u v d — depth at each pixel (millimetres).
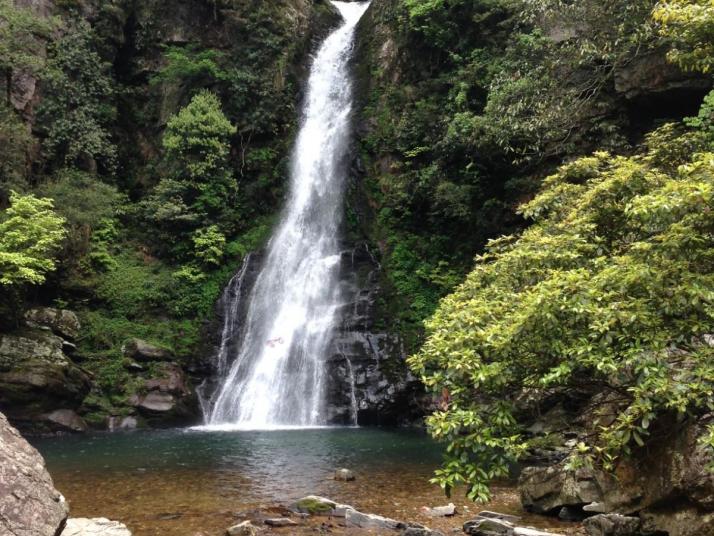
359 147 27281
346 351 20734
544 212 10516
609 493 7629
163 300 23312
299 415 20109
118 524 7188
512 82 19453
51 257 20250
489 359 6586
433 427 6492
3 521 5031
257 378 21500
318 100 30859
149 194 27062
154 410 19125
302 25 33062
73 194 22438
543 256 7227
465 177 22703
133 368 20297
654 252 5855
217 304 23688
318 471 11664
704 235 5824
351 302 22422
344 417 19469
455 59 24250
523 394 7172
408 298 22203
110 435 17234
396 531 7812
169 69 29016
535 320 5957
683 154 8523
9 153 21000
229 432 17750
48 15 26031
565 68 19391
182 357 21641
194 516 8453
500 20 23969
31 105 23703
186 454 13656
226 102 29234
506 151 19266
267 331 23047
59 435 17328
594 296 5891
